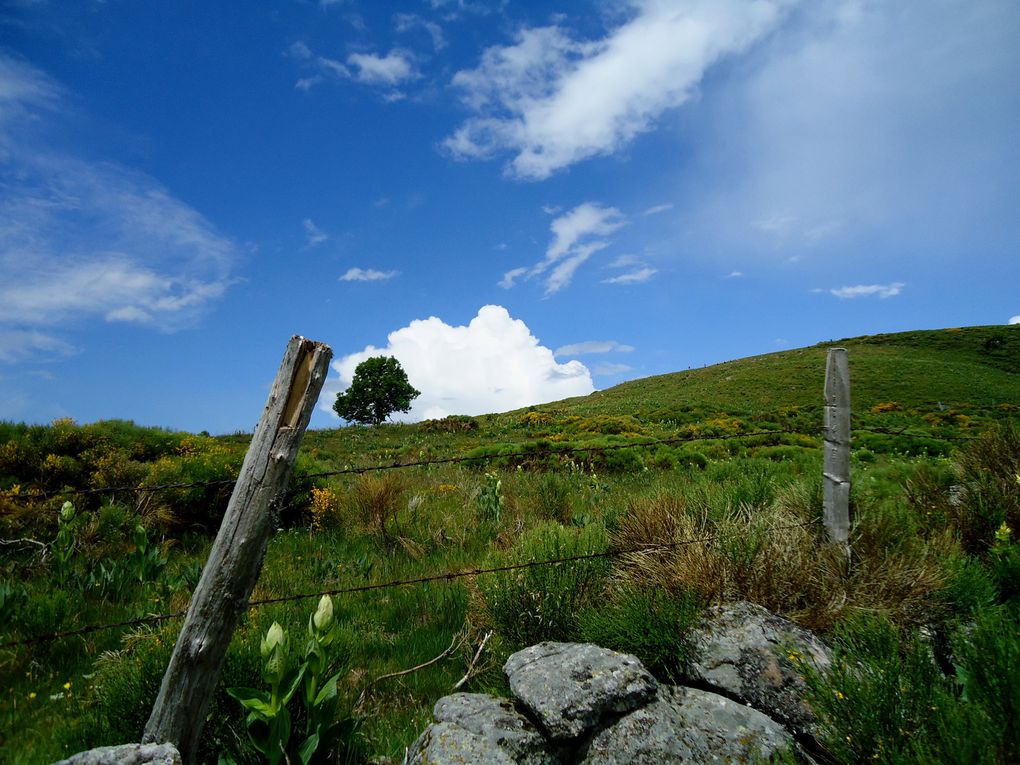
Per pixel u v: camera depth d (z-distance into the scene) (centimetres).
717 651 314
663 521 475
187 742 247
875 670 257
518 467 1348
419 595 496
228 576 252
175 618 372
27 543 602
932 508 525
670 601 343
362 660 388
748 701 288
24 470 808
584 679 282
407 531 728
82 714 306
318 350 271
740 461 967
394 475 805
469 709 275
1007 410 4034
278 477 262
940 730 225
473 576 469
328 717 265
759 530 407
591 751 257
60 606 423
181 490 757
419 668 373
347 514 793
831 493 419
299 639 320
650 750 251
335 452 2525
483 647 387
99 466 813
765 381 6194
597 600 394
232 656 297
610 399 6712
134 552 541
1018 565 395
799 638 317
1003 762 226
